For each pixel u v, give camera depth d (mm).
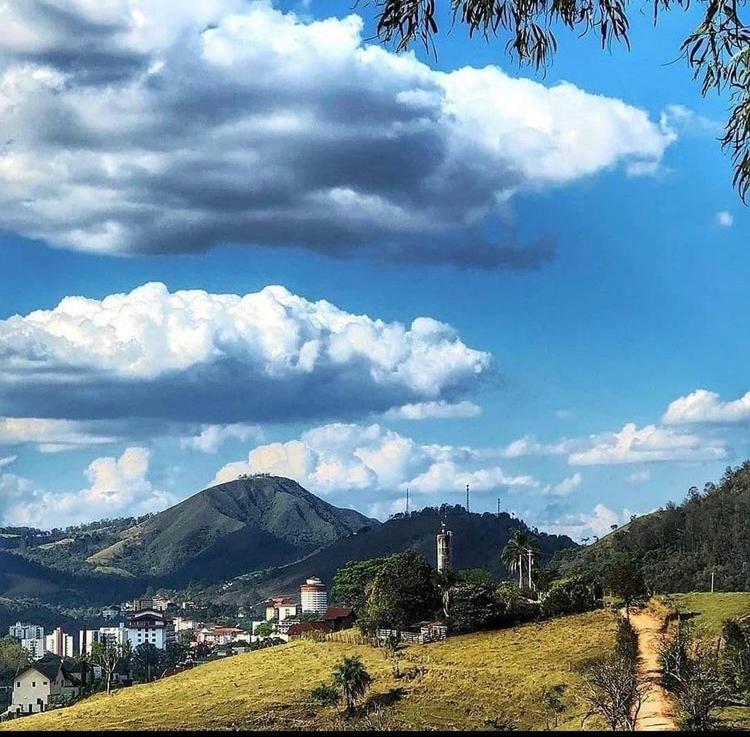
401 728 90938
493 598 138125
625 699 78188
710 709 75438
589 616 132375
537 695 98500
